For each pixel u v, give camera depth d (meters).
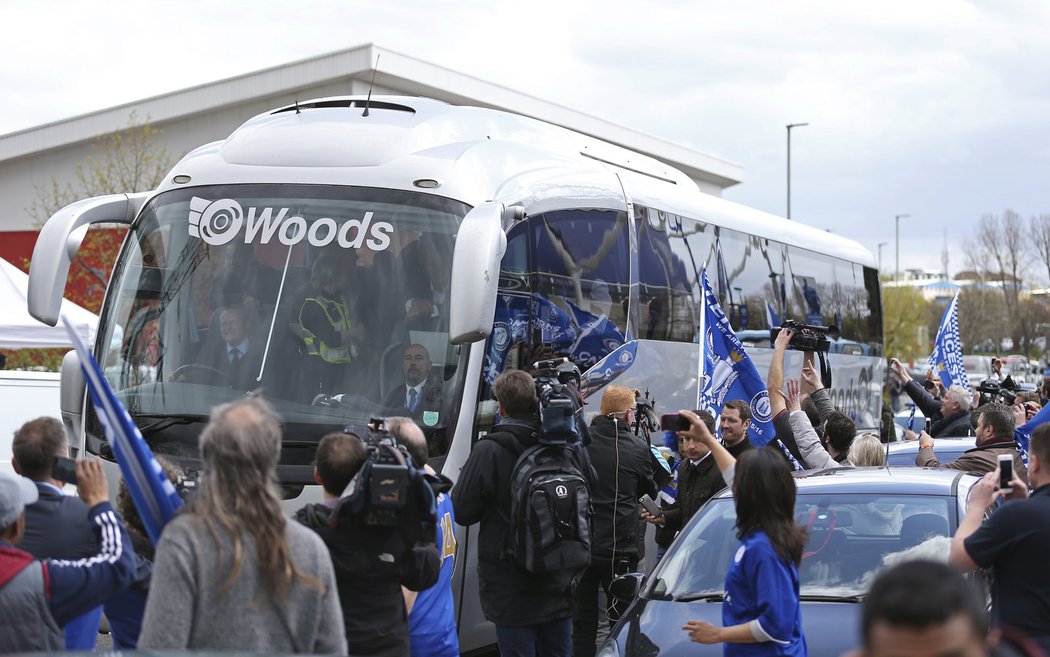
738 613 4.96
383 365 8.12
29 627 4.40
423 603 6.11
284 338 8.21
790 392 8.92
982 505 5.31
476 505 6.75
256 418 3.71
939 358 16.94
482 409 8.38
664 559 6.88
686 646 5.97
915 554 6.29
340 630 3.80
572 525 6.52
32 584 4.42
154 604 3.55
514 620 6.72
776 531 4.89
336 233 8.45
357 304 8.26
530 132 10.49
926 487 6.85
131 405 8.27
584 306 10.16
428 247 8.37
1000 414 8.43
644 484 8.53
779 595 4.83
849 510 6.70
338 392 8.02
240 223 8.61
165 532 3.62
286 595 3.65
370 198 8.53
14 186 32.94
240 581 3.60
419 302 8.25
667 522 9.09
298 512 5.11
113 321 8.73
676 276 12.12
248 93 28.08
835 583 6.22
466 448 8.13
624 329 10.91
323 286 8.32
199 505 3.64
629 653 6.10
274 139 8.99
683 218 12.51
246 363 8.17
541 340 9.40
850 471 7.42
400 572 5.07
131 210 9.15
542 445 6.73
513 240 9.10
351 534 5.00
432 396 8.09
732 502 7.07
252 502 3.65
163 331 8.45
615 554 8.31
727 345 9.24
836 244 17.84
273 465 3.74
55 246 8.41
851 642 5.76
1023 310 75.06
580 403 7.17
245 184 8.76
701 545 6.79
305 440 7.83
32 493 4.92
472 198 8.60
